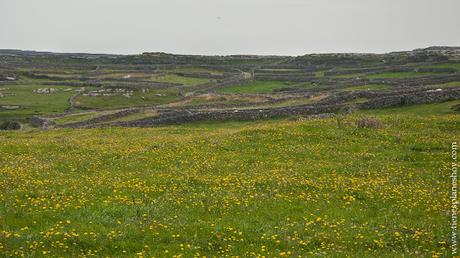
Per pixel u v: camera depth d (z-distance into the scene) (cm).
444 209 2191
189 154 3519
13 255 1580
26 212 2016
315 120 4859
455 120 4641
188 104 12381
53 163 3198
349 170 2994
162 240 1784
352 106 7812
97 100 15788
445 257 1642
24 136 5225
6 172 2816
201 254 1669
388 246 1766
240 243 1770
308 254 1656
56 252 1636
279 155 3475
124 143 4097
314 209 2192
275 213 2127
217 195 2389
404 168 3044
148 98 16375
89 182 2617
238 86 17912
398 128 4447
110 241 1741
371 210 2205
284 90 15588
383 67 19438
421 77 14762
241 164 3192
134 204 2211
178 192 2448
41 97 16450
